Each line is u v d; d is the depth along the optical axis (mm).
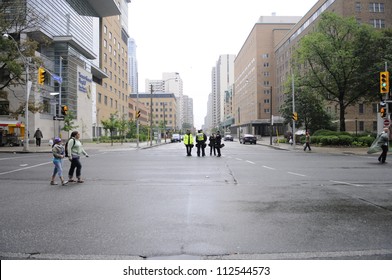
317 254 4453
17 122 36406
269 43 109062
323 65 37750
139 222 6000
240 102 143125
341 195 8453
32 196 8555
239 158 20875
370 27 36969
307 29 79000
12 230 5562
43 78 24188
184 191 9117
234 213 6633
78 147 10859
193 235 5250
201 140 22875
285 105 47531
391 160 19234
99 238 5125
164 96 132500
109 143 50250
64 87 46000
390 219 6176
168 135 97688
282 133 99938
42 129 40406
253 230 5500
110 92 73375
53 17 45844
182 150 31250
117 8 62500
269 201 7750
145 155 24141
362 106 62938
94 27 63625
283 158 20812
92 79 61438
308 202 7633
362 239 5047
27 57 28969
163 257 4375
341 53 34406
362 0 62656
